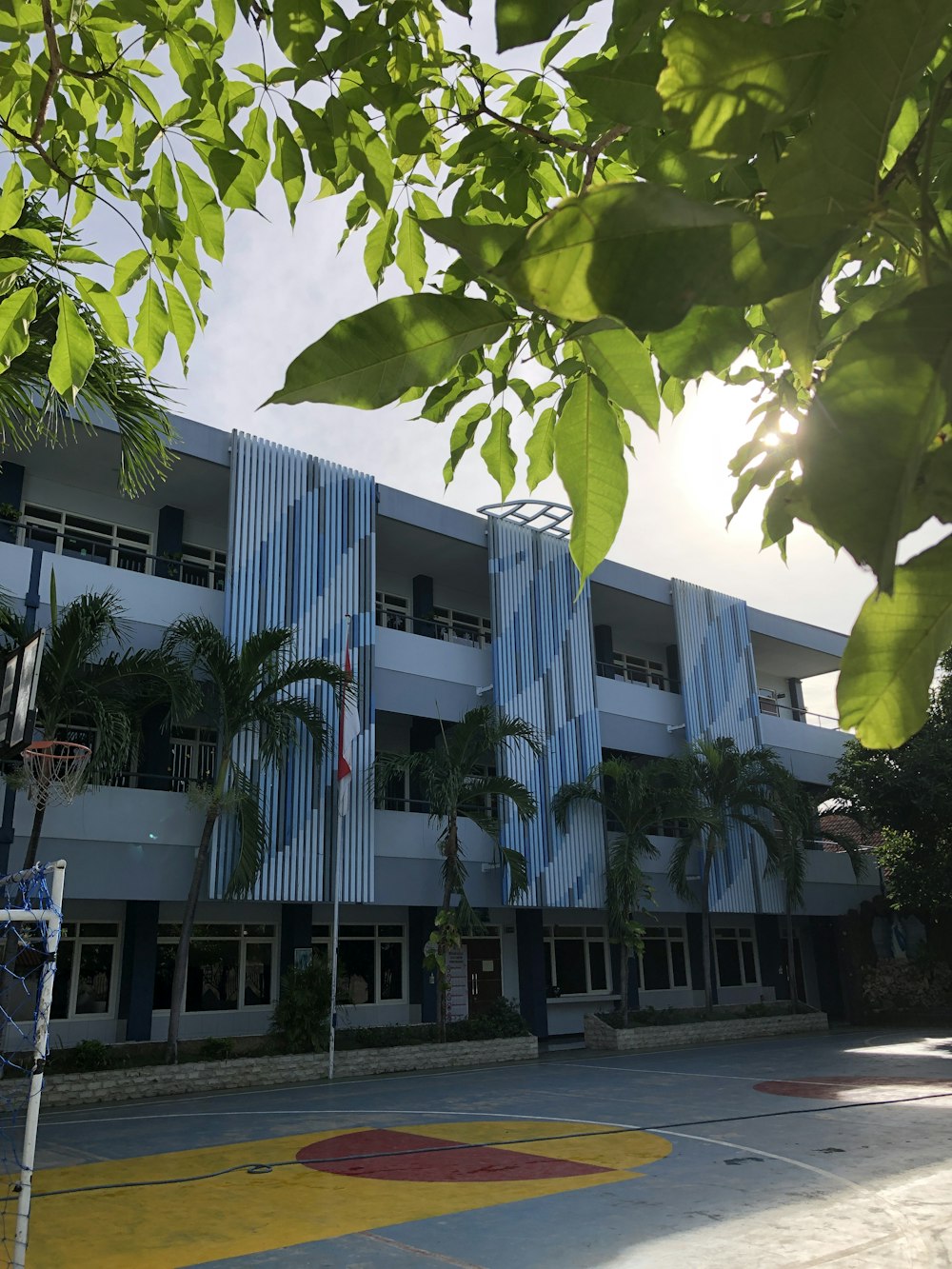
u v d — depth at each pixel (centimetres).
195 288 268
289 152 231
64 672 1366
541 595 2358
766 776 2516
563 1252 638
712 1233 675
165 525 1980
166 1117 1252
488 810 2102
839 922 3020
